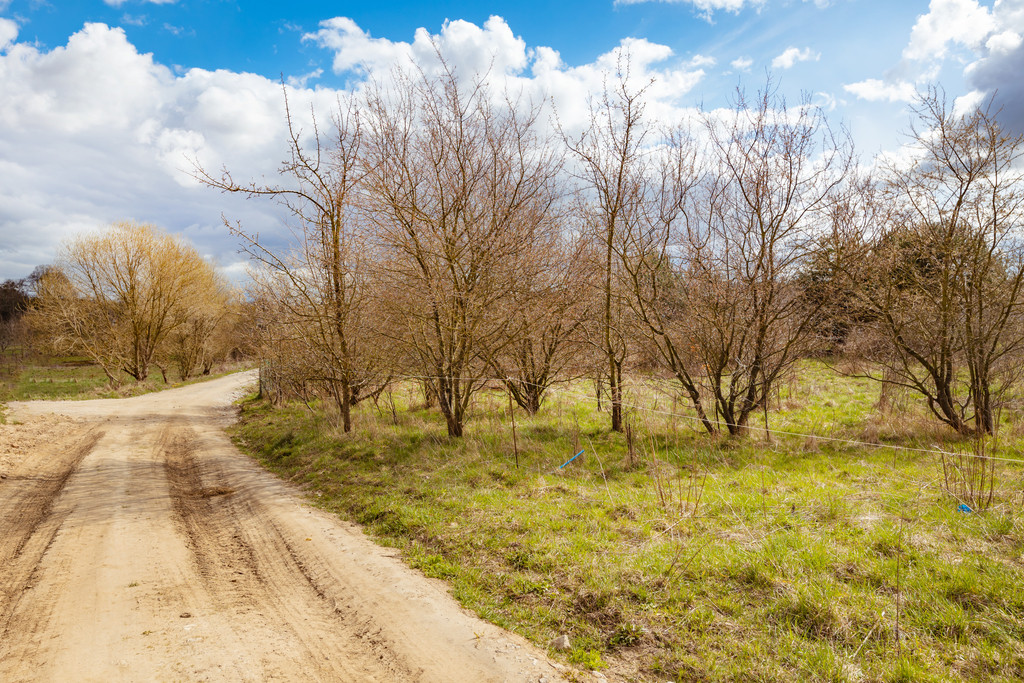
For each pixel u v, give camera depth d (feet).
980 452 27.48
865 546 17.60
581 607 15.40
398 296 36.86
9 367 134.41
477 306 34.65
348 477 31.27
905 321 34.88
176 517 25.66
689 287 35.65
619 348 39.27
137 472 34.60
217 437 51.98
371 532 22.91
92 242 107.96
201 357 145.79
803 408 44.29
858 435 33.86
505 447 33.30
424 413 47.42
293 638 14.62
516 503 23.89
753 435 34.81
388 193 33.71
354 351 42.88
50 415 58.29
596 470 28.76
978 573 15.14
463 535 20.81
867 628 13.37
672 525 20.30
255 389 104.42
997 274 32.60
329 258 39.04
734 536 19.01
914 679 11.53
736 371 35.22
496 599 16.33
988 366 31.68
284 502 27.89
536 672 12.80
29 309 114.11
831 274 34.45
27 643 14.17
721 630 13.83
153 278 112.78
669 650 13.35
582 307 39.17
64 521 24.34
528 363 43.24
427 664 13.21
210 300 131.03
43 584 17.84
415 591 17.04
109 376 111.96
